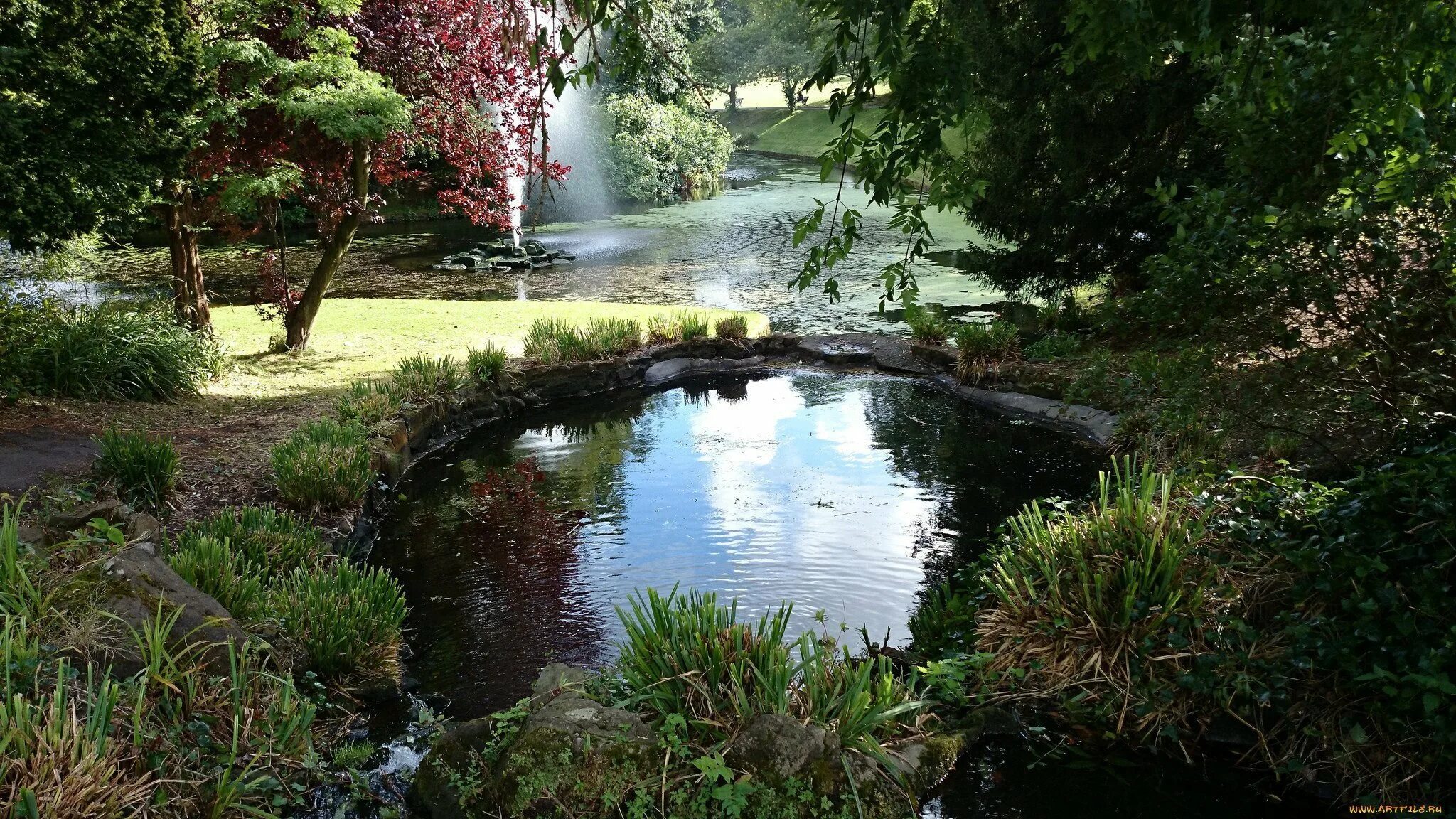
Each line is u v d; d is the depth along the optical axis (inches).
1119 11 107.9
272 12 398.9
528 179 458.9
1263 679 169.6
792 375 498.9
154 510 258.2
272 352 471.2
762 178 1480.1
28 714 128.2
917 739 167.6
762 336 536.1
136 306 423.5
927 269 746.2
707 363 507.2
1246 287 192.9
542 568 268.4
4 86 256.7
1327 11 123.4
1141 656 180.2
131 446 266.5
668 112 1272.1
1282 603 178.2
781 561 268.8
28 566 167.0
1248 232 194.2
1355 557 160.6
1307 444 261.3
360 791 159.8
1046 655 188.1
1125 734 175.2
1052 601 192.4
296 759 158.7
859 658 209.0
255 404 378.6
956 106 111.6
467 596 251.9
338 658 196.4
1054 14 420.8
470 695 201.0
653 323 531.8
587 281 755.4
